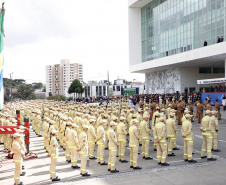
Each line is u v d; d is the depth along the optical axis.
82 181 9.60
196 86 52.28
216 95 34.59
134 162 10.89
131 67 61.59
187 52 42.00
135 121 10.98
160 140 11.36
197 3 42.78
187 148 11.84
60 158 13.45
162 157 11.35
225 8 36.50
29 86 85.44
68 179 9.89
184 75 51.44
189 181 9.24
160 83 58.50
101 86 120.69
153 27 57.38
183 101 24.75
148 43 59.84
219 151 13.62
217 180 9.26
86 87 123.44
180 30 47.72
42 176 10.41
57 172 10.84
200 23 42.16
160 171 10.53
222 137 17.44
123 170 10.83
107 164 11.91
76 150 11.30
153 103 27.27
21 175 10.58
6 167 12.15
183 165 11.29
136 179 9.64
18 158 9.38
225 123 23.58
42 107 35.31
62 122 15.59
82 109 21.84
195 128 21.53
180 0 47.47
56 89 189.38
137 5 60.12
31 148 16.28
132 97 50.72
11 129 12.46
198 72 52.53
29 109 29.47
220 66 52.22
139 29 62.25
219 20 37.81
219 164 11.28
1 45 11.30
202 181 9.20
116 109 21.78
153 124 16.28
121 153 12.19
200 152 13.59
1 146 17.83
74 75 190.38
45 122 15.37
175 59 45.34
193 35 43.97
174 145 14.45
